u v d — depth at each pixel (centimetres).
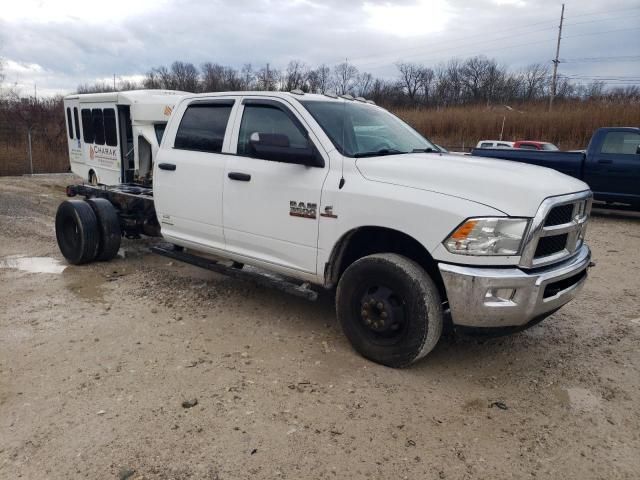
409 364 391
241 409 340
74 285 598
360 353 418
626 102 3491
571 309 545
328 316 509
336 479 278
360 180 401
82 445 301
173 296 560
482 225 347
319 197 420
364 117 488
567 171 1171
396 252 427
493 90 7012
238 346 438
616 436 322
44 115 2566
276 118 468
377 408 345
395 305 389
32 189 1534
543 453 304
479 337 368
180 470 281
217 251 519
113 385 369
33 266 680
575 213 391
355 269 404
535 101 5441
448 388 375
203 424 323
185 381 376
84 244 659
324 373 392
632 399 366
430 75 7300
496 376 395
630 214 1234
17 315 500
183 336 456
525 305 353
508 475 285
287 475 279
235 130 498
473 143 3522
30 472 280
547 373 402
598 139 1145
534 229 346
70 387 365
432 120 3744
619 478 284
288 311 520
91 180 1409
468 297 352
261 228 468
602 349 447
